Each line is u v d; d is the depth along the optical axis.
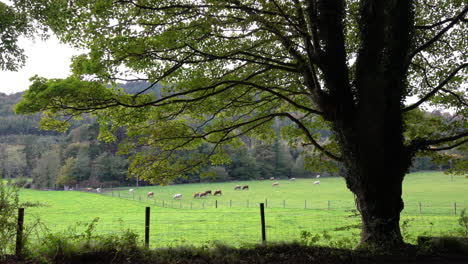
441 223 21.72
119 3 9.59
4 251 7.04
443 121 11.91
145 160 12.72
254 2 10.04
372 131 9.02
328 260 7.20
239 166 115.75
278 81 13.05
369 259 7.28
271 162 122.88
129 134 12.06
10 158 92.62
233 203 52.47
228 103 12.70
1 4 9.96
